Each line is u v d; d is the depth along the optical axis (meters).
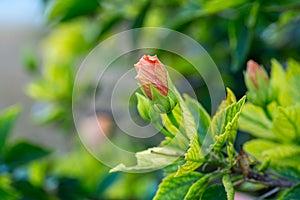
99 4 0.88
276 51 0.98
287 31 1.01
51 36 1.24
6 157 0.85
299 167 0.69
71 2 0.88
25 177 0.88
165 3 0.91
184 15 0.83
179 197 0.63
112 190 1.02
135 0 0.91
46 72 1.11
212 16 0.88
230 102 0.63
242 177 0.65
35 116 1.13
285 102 0.71
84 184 0.92
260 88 0.70
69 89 1.06
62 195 0.91
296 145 0.69
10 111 0.83
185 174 0.63
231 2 0.78
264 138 0.72
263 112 0.71
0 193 0.83
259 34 0.90
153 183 0.94
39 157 0.86
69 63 1.09
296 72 0.72
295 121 0.68
